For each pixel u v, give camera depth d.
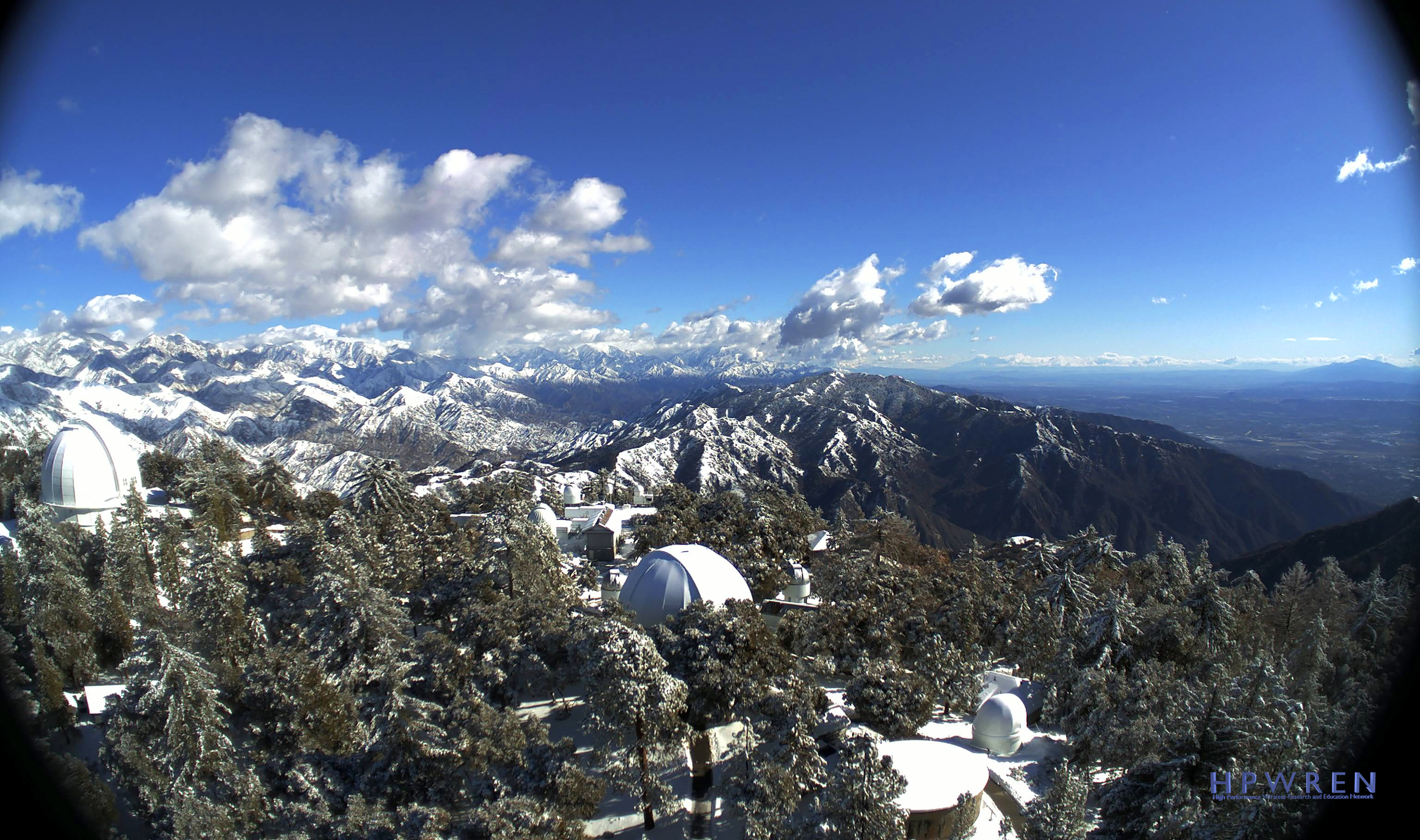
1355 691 41.06
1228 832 24.55
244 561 57.84
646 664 34.72
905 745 35.38
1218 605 49.75
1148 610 52.25
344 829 29.19
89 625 45.72
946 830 31.05
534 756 33.41
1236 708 28.38
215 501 69.06
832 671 44.09
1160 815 26.52
